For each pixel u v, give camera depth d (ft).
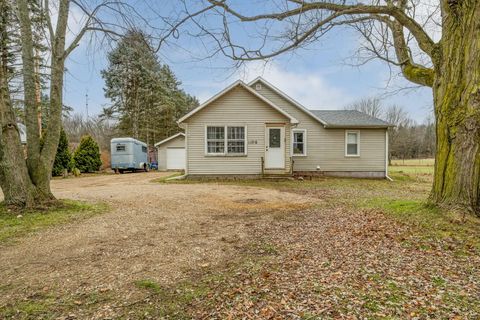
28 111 21.54
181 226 18.19
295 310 8.19
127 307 8.54
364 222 17.51
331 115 58.95
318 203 26.08
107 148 113.60
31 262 12.10
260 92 53.47
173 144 86.79
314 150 52.95
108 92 91.09
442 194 15.83
